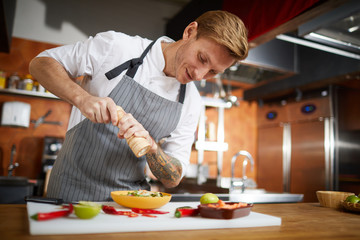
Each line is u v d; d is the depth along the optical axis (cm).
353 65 383
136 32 450
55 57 127
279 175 504
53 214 80
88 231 76
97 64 129
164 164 133
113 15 439
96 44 129
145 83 134
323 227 98
